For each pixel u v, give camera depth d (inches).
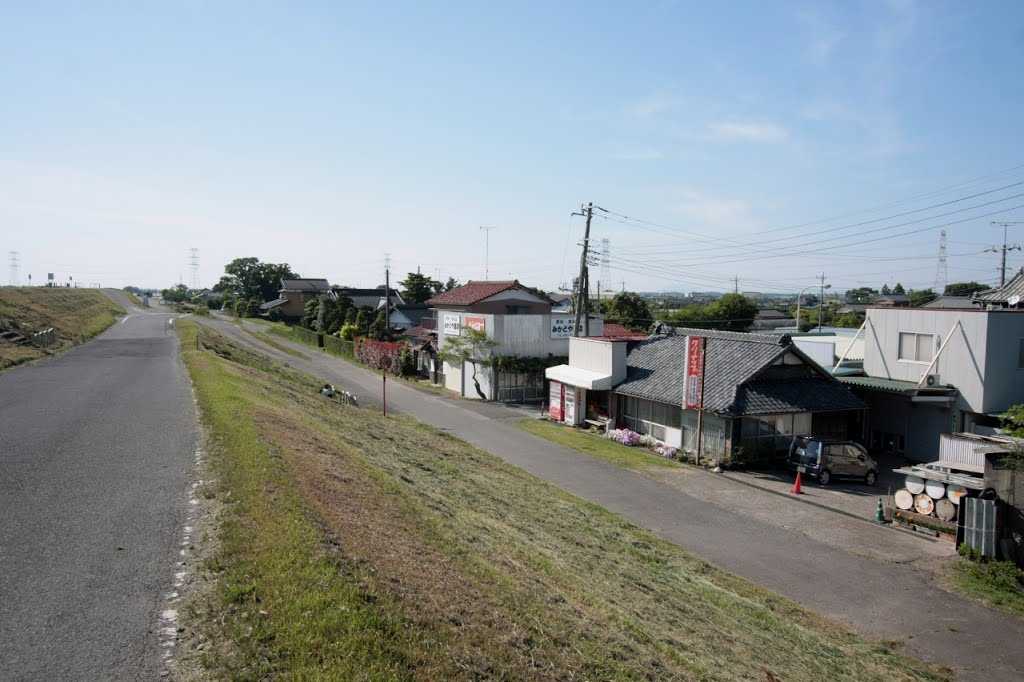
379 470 481.4
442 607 248.7
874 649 382.9
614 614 309.0
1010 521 522.3
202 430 486.9
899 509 621.6
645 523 595.8
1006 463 529.0
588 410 1089.4
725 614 381.7
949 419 826.8
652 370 988.6
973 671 374.0
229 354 1217.4
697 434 847.1
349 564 260.5
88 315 1991.9
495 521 448.8
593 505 619.8
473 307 1579.7
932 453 847.7
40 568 251.8
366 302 3041.3
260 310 3393.2
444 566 295.6
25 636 204.8
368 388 1422.2
